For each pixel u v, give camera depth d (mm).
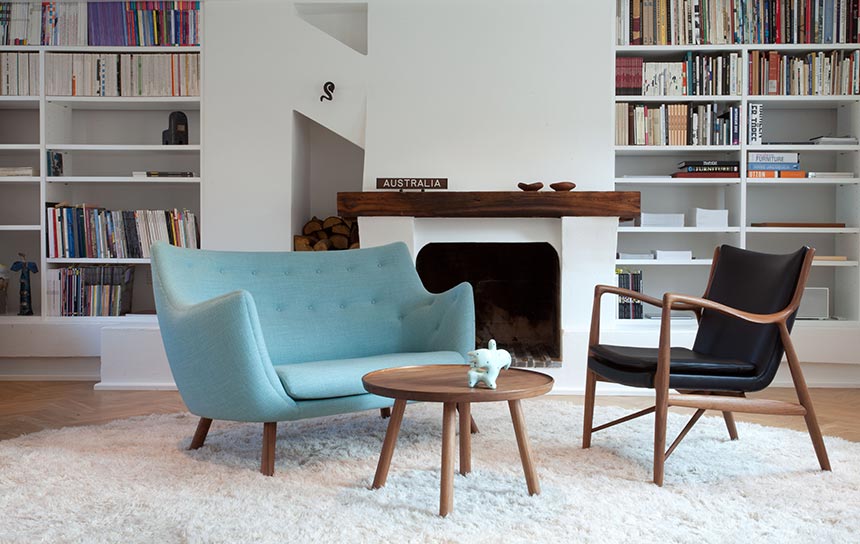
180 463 2895
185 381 2990
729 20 4828
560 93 4719
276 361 3377
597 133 4711
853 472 2830
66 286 4898
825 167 5168
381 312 3637
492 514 2316
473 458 2965
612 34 4734
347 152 5375
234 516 2299
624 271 4945
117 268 4938
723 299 3262
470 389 2383
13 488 2562
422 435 3338
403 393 2375
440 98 4730
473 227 4672
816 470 2855
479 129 4719
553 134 4715
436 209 4516
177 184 5391
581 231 4555
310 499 2455
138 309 5340
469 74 4730
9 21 4930
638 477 2734
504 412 3842
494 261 5332
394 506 2385
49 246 4898
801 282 2869
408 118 4734
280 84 4816
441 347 3391
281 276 3570
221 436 3326
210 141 4840
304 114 4816
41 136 4934
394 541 2100
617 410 3936
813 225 4836
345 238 4988
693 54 4887
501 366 2434
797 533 2174
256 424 3584
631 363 2830
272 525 2213
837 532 2176
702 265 5258
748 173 4824
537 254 5309
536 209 4512
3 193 5395
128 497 2475
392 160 4727
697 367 2754
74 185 5336
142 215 4910
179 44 4910
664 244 5262
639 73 4836
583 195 4504
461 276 5340
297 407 2832
